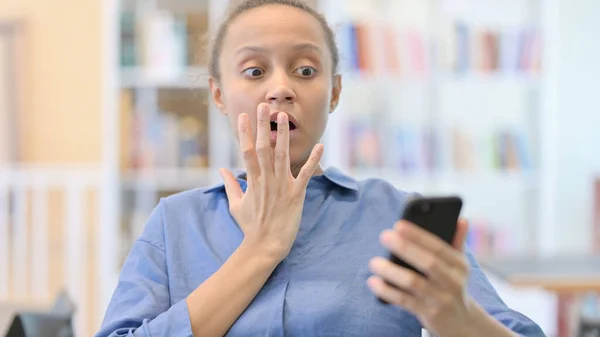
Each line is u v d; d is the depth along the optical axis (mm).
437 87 2916
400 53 2783
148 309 853
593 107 3105
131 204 2848
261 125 791
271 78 889
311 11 967
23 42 3137
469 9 3113
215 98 1031
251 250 830
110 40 2564
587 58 3102
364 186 993
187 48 2707
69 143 3174
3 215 2953
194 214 955
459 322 633
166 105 2840
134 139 2695
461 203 658
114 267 2635
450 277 606
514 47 2855
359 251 904
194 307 805
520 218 3174
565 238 3123
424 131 2869
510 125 3080
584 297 2391
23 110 3146
